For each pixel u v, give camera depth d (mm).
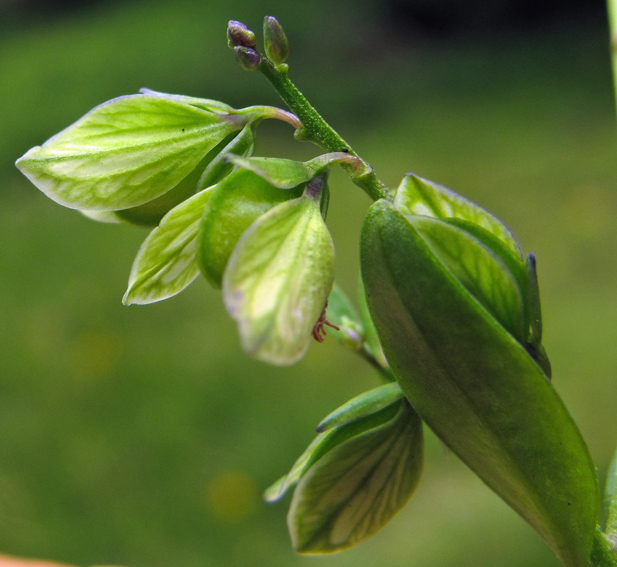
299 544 55
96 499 149
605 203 227
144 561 136
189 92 337
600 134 271
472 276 50
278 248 48
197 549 137
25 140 318
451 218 51
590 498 50
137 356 187
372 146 294
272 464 153
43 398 176
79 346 192
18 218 261
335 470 54
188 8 395
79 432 165
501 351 49
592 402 154
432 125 303
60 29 418
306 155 278
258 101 329
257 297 47
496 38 373
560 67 332
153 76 346
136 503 148
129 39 375
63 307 208
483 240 50
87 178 51
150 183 52
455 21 380
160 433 163
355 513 55
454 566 125
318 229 49
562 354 168
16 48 403
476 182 253
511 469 50
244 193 49
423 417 51
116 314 203
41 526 143
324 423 53
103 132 52
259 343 46
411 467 54
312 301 48
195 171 52
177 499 147
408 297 49
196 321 197
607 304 182
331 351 180
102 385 180
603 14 366
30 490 151
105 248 237
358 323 60
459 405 50
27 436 166
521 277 50
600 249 205
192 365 182
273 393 170
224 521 143
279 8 383
